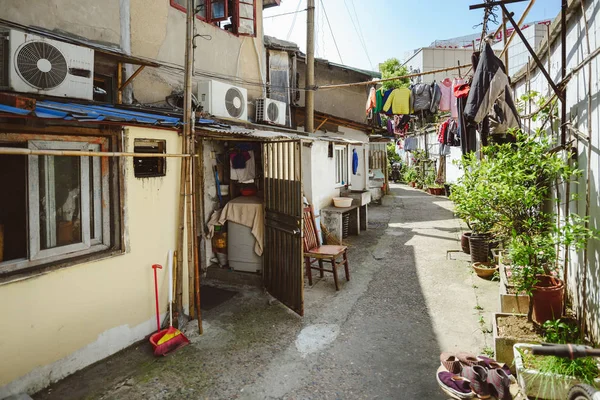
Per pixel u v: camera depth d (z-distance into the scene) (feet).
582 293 12.73
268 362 12.65
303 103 38.11
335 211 28.45
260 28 27.66
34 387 10.75
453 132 32.50
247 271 20.34
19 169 10.72
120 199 12.94
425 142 70.74
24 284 10.39
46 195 11.32
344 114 41.11
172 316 14.84
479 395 10.48
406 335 14.43
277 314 16.43
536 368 10.40
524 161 15.21
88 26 15.57
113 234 12.98
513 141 19.35
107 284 12.58
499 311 16.16
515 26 13.89
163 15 19.45
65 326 11.44
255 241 19.83
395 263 23.88
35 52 11.60
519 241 13.87
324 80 39.68
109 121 10.65
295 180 15.92
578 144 13.70
